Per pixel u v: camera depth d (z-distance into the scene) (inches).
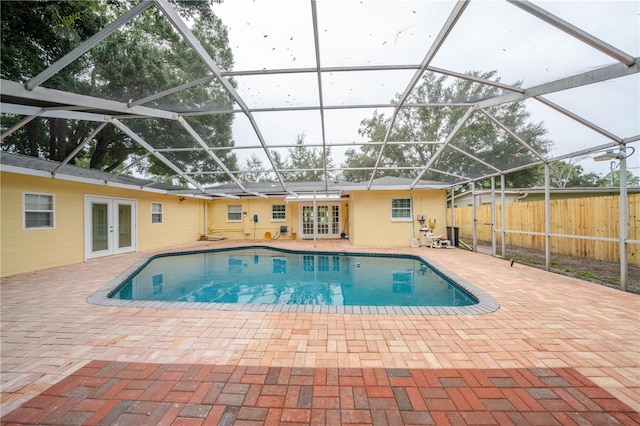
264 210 622.2
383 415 77.7
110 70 153.8
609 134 196.9
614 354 110.7
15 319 148.5
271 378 95.0
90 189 355.9
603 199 295.4
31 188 285.6
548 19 117.7
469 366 102.1
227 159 370.6
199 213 606.2
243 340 123.2
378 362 104.9
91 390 88.8
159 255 412.8
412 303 226.7
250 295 256.8
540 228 378.6
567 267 283.7
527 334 129.0
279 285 289.6
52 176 290.4
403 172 435.2
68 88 149.3
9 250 266.5
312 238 617.9
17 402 83.0
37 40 135.9
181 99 197.3
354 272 331.3
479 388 89.5
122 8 132.9
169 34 149.7
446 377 95.3
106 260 353.1
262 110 223.1
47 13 123.1
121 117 207.8
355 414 78.0
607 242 291.7
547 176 268.5
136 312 157.9
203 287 282.8
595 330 133.0
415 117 272.1
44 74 126.8
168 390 88.7
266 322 143.3
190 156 334.3
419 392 87.5
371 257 402.6
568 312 156.6
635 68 126.0
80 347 117.2
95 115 203.8
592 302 173.8
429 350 114.1
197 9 130.0
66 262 323.3
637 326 137.5
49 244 303.9
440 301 229.5
